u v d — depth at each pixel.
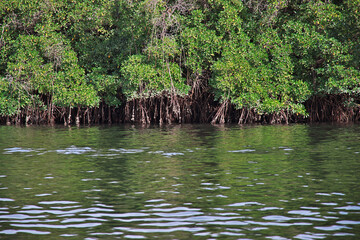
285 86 59.31
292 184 22.75
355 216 17.44
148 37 60.75
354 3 57.03
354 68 58.34
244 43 59.84
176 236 15.33
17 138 43.59
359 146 36.81
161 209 18.44
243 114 62.41
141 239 15.07
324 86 59.06
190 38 59.28
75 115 66.06
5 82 59.59
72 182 23.33
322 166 27.70
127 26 60.50
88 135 46.41
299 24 58.91
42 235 15.52
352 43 57.84
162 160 30.05
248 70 59.12
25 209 18.55
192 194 20.80
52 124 62.19
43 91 61.78
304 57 59.41
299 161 29.52
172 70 59.69
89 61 63.88
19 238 15.24
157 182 23.30
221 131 50.00
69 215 17.72
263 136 44.50
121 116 66.56
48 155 32.41
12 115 63.62
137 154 32.75
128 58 60.50
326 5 58.88
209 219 17.12
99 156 31.89
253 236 15.32
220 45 59.59
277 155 32.06
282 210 18.27
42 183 23.11
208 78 62.69
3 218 17.39
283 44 59.66
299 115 63.56
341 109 63.25
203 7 62.28
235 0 60.22
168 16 59.31
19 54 59.50
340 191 21.28
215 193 20.97
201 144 38.34
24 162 29.41
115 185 22.62
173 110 60.66
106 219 17.20
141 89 59.78
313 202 19.41
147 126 58.16
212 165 28.06
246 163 28.78
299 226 16.34
